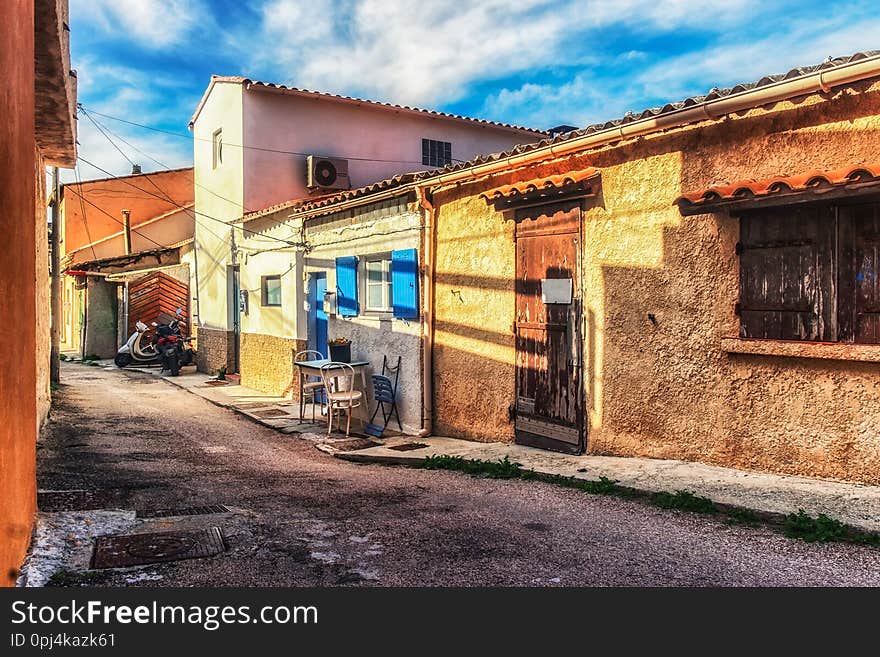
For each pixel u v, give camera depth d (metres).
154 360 19.47
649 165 6.14
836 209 4.90
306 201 11.66
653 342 6.14
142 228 22.98
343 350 10.02
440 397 8.91
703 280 5.73
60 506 4.95
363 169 15.61
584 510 5.05
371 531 4.61
